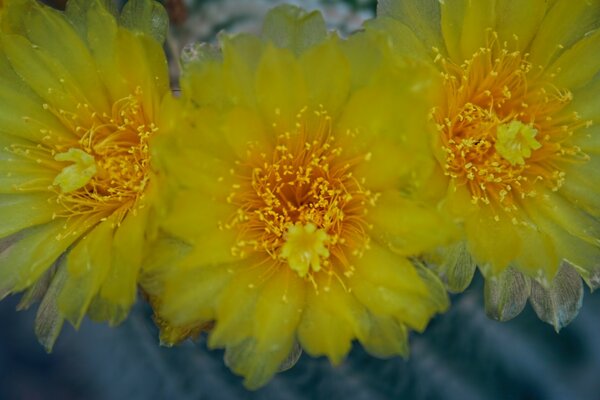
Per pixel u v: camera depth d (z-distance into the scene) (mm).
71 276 243
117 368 314
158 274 237
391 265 240
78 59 249
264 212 248
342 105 241
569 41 255
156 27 247
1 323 315
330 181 248
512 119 260
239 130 239
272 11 239
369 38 235
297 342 244
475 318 308
